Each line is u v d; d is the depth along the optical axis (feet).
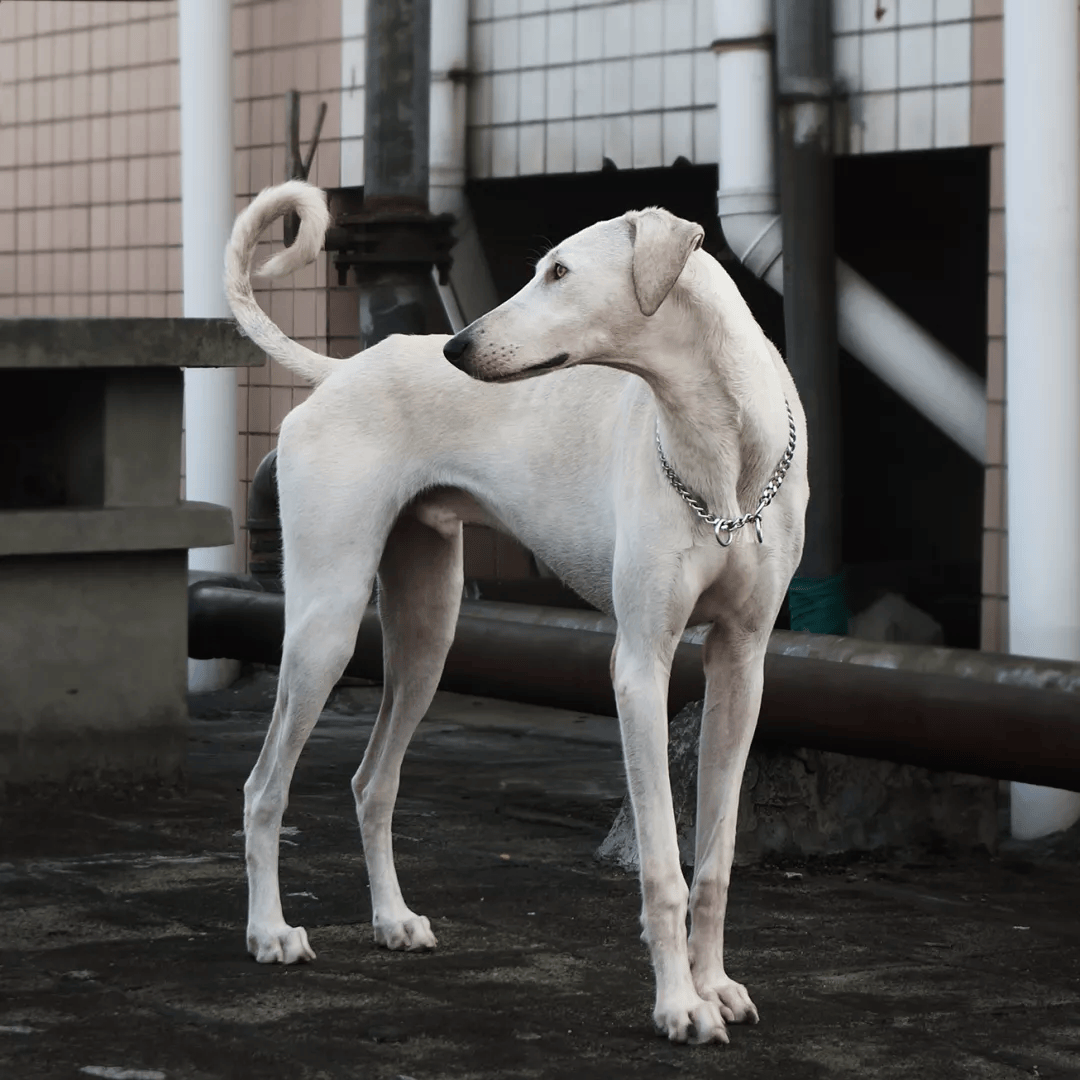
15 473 28.73
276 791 18.86
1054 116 25.08
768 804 23.86
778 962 19.04
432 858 23.79
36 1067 15.33
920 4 30.66
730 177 32.48
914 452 41.86
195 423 38.11
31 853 23.88
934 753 22.12
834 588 30.73
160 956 18.84
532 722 35.76
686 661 24.68
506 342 15.74
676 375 15.94
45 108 46.16
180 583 27.86
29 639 26.63
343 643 18.79
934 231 39.40
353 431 18.97
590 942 19.60
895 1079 15.33
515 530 18.31
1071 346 25.22
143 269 43.52
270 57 41.14
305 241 20.29
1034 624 25.34
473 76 38.14
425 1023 16.62
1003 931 20.47
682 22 34.50
